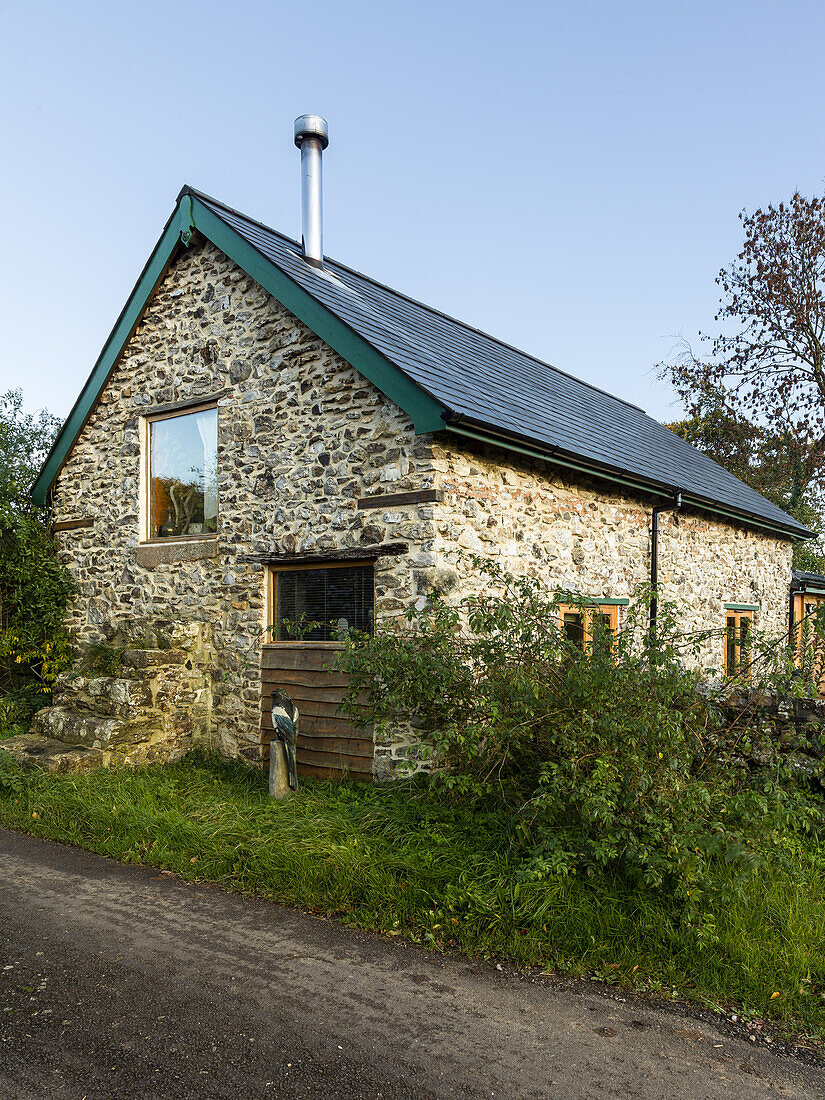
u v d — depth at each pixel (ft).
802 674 17.33
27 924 14.51
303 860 16.49
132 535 31.99
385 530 23.35
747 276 79.46
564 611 27.09
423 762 21.85
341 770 24.07
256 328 27.63
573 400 40.19
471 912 14.19
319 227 32.63
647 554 33.09
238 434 28.04
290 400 26.32
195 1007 11.44
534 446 24.08
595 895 14.48
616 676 16.17
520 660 18.08
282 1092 9.48
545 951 13.32
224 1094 9.43
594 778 14.47
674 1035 11.03
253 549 27.30
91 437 34.17
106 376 33.19
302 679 25.45
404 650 18.97
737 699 18.26
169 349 30.94
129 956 13.15
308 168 32.53
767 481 83.35
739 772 15.90
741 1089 9.86
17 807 21.65
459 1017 11.32
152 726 26.35
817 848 17.24
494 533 24.50
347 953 13.37
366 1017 11.25
